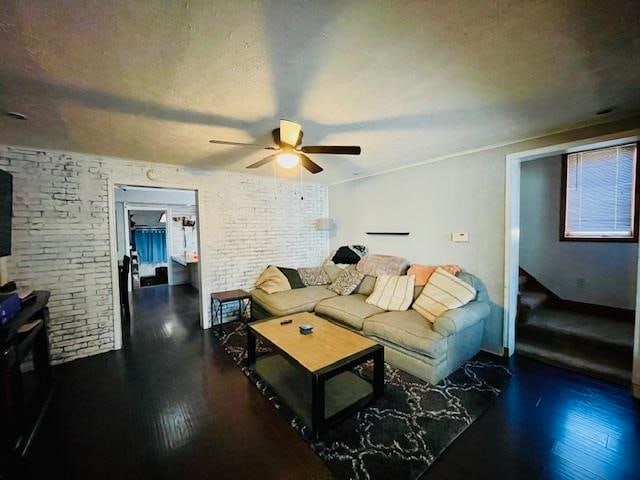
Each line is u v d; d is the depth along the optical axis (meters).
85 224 3.06
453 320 2.47
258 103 1.90
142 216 8.40
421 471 1.59
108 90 1.69
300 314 3.18
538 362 2.80
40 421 2.01
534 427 1.91
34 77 1.52
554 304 3.89
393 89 1.75
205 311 3.94
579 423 1.94
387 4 1.07
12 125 2.19
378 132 2.52
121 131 2.37
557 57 1.43
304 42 1.29
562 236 3.81
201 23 1.15
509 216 2.87
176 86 1.66
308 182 5.04
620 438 1.81
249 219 4.34
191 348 3.26
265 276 4.27
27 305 2.20
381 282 3.60
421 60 1.45
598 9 1.10
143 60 1.40
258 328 2.72
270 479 1.55
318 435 1.83
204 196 3.90
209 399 2.28
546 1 1.07
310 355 2.11
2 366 1.65
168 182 3.61
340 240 5.09
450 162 3.34
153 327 3.96
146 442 1.83
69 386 2.48
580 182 3.67
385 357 2.78
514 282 2.96
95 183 3.11
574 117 2.20
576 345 3.04
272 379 2.57
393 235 4.08
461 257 3.28
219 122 2.21
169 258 6.96
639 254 2.19
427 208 3.61
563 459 1.66
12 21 1.09
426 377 2.44
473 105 1.98
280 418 2.05
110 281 3.21
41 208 2.84
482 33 1.25
